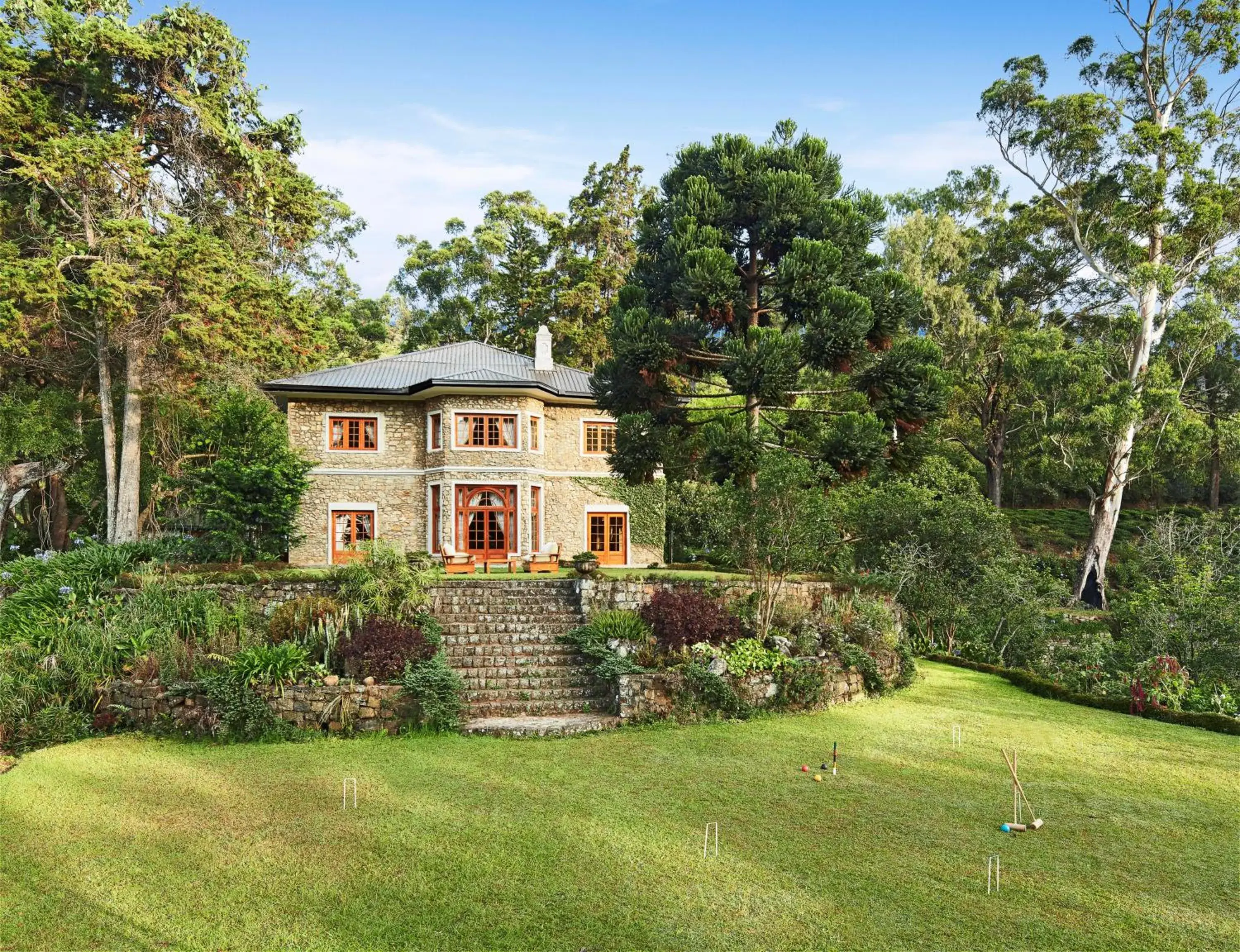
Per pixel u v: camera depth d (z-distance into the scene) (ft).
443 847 26.45
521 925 21.26
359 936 20.66
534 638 53.78
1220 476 143.02
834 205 66.64
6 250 79.25
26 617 50.21
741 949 20.07
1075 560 117.39
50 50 83.61
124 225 79.46
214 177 94.94
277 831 27.91
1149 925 21.43
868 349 67.97
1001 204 142.82
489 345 103.14
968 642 69.15
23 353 82.94
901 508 74.38
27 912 22.06
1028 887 23.72
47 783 33.42
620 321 67.15
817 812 29.99
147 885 23.68
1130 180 102.47
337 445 85.56
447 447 83.35
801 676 46.98
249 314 87.30
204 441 68.90
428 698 41.75
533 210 179.01
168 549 65.36
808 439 75.15
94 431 96.84
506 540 84.38
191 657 44.37
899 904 22.53
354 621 48.03
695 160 74.28
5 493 89.66
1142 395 98.99
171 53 85.76
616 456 69.56
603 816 29.48
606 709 45.60
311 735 40.47
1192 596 59.47
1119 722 45.42
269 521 64.44
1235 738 41.91
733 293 65.05
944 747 39.32
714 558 89.30
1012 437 135.44
